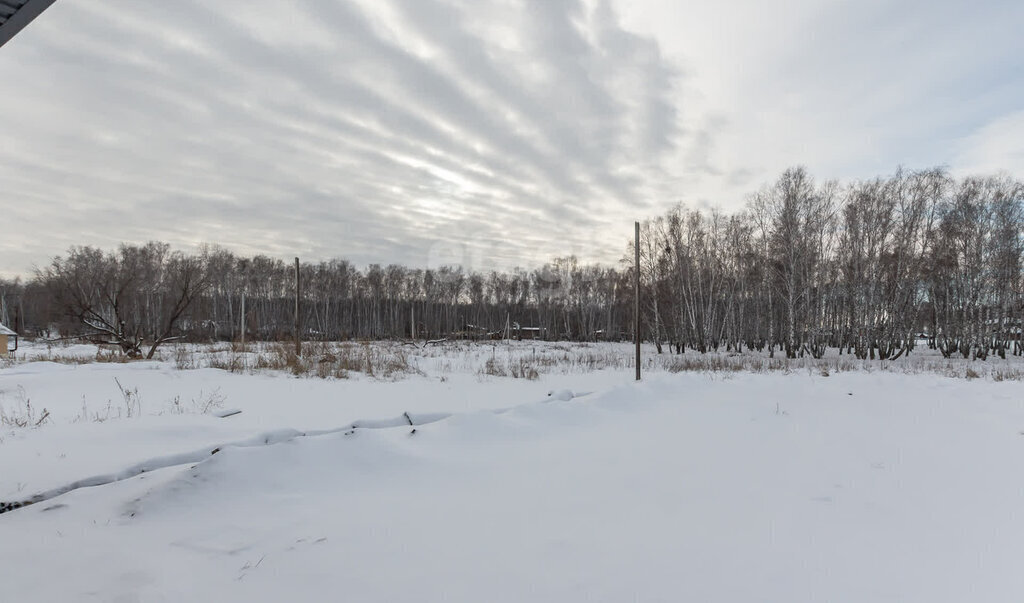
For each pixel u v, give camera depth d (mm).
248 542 3025
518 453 5383
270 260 54625
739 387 10977
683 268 33125
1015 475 4645
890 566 2791
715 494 4059
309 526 3307
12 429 5504
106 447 4672
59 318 21734
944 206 26312
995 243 26375
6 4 3084
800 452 5496
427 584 2523
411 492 4086
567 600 2377
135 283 23359
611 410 7957
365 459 4781
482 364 17922
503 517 3523
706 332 34000
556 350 30484
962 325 27062
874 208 26766
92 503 3467
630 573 2674
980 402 9312
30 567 2617
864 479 4492
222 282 48844
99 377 11508
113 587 2426
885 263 26219
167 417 6285
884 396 10062
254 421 6273
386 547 2986
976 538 3201
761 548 3021
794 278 26797
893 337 26453
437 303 64312
